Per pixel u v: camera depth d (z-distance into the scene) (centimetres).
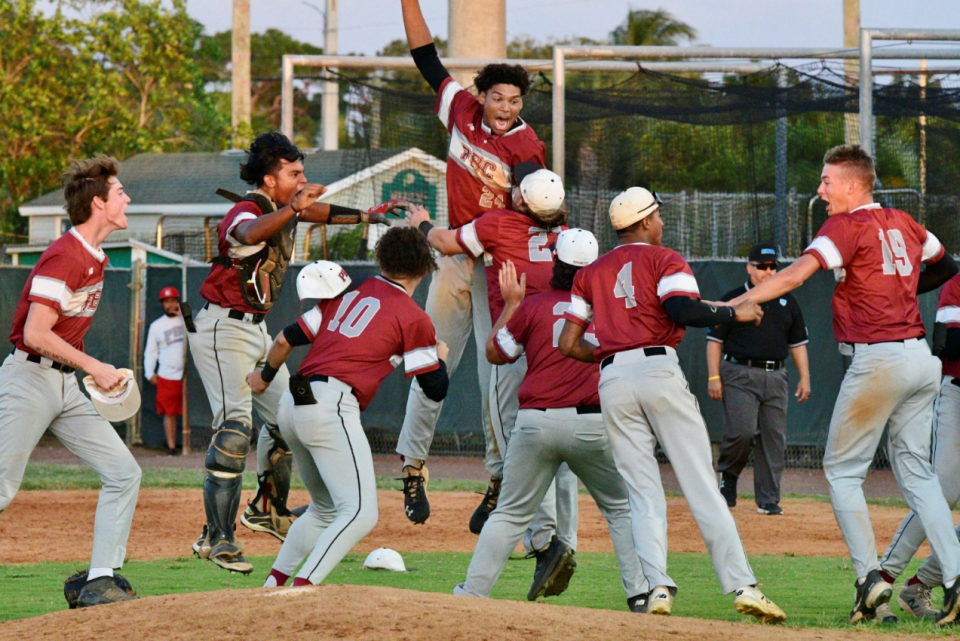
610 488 1206
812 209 3238
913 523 1177
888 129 3116
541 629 833
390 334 1124
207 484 1295
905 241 1173
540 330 1194
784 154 3141
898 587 1365
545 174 1318
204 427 3072
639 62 2991
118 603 970
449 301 1484
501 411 1373
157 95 6962
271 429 1393
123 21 6669
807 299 2703
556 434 1156
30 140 6375
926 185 3038
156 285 3120
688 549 1781
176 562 1587
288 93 3131
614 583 1462
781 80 2977
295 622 841
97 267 1137
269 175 1304
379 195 3328
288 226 1320
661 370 1079
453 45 3459
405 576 1474
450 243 1345
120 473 1139
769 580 1455
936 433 1273
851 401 1167
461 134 1382
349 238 3528
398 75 3638
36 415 1112
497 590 1406
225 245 1284
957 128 3002
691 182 3384
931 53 2786
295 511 1449
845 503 1152
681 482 1082
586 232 1226
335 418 1100
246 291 1300
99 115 6512
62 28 6431
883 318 1158
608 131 3191
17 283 3319
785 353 2133
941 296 1273
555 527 1294
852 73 3250
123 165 6034
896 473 1188
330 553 1073
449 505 2250
